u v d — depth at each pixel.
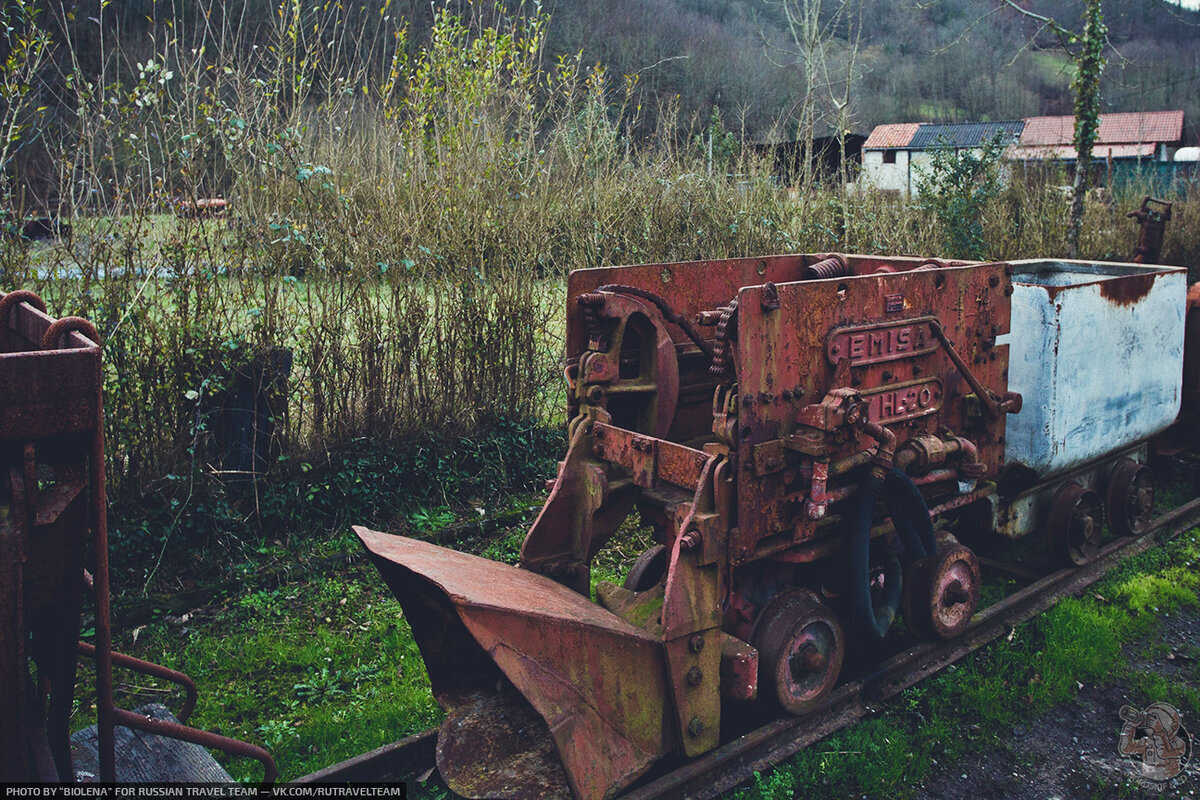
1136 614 5.17
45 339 2.39
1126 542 5.87
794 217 9.16
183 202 5.55
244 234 5.77
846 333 3.87
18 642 2.29
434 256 6.41
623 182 8.11
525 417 7.00
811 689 3.95
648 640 3.36
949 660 4.49
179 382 5.39
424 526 6.15
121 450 5.25
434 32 7.51
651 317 4.23
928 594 4.23
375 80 7.43
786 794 3.54
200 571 5.34
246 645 4.72
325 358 5.96
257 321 5.66
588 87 8.58
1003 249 12.35
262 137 6.09
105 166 5.75
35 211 5.54
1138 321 5.59
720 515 3.52
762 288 3.54
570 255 7.46
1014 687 4.32
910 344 4.18
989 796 3.68
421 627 3.68
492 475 6.73
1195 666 4.67
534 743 3.43
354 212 6.25
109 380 5.17
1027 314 5.02
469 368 6.73
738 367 3.54
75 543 2.47
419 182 6.74
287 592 5.30
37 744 2.60
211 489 5.48
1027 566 5.75
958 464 4.47
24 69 5.88
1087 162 12.66
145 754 3.24
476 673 3.82
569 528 4.14
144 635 4.82
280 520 5.78
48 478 4.23
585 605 3.54
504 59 7.87
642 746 3.34
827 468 3.69
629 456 3.92
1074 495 5.41
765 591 4.00
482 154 7.24
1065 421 5.08
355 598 5.22
